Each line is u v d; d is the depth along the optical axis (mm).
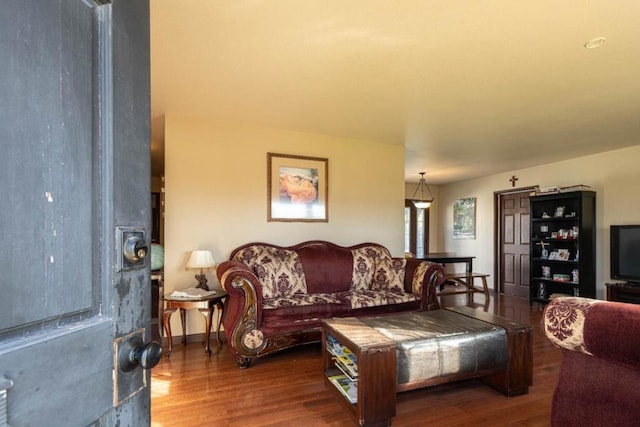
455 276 5422
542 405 2180
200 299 3012
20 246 483
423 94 2838
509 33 1940
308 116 3426
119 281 643
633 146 4469
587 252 4699
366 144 4367
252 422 1967
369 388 1897
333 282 3660
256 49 2127
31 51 504
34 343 490
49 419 507
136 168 698
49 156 526
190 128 3494
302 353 3104
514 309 4953
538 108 3143
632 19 1798
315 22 1848
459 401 2234
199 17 1796
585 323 1345
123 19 671
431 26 1881
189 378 2551
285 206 3883
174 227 3424
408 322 2412
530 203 5414
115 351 630
